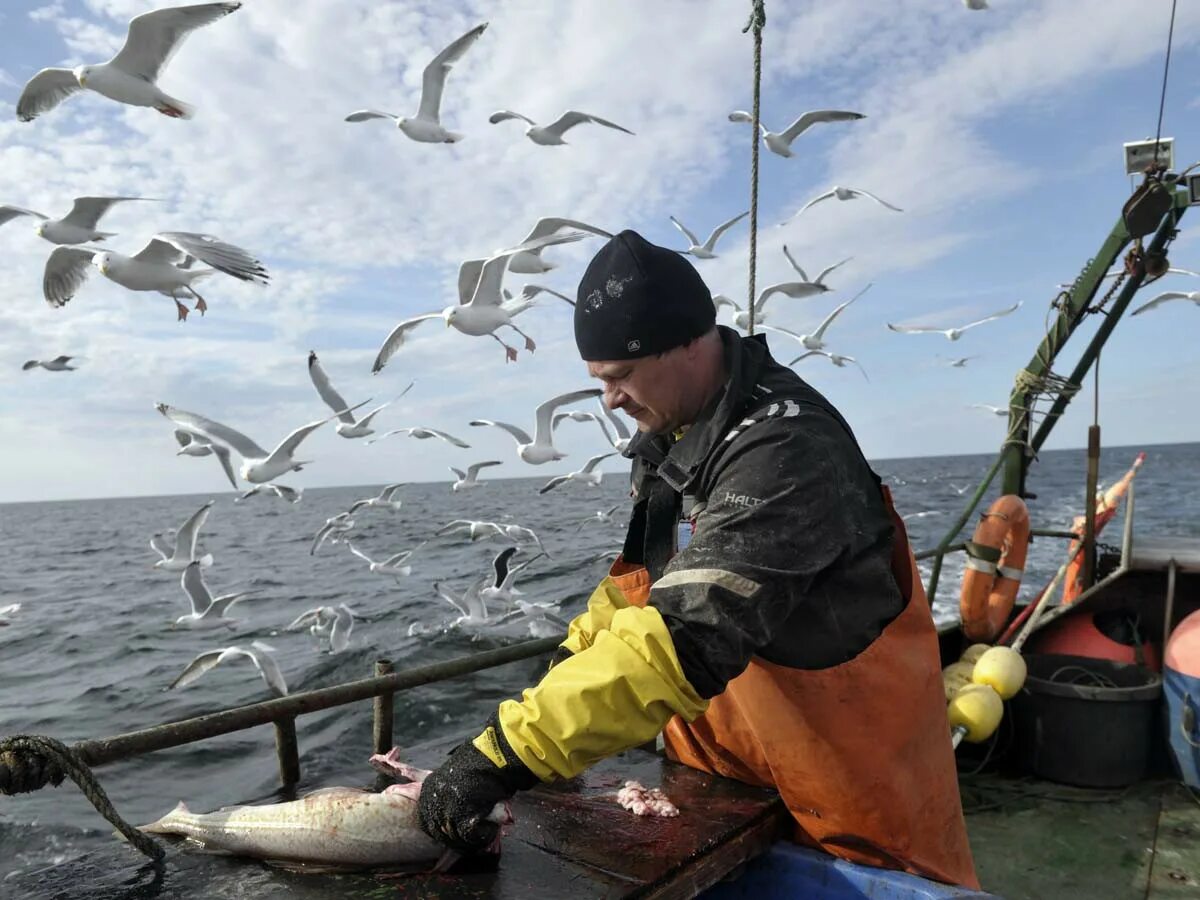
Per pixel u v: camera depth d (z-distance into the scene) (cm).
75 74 633
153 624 1563
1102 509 568
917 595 215
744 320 634
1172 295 628
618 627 179
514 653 333
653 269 195
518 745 183
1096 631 488
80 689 1112
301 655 1233
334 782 288
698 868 218
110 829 615
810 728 209
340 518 1448
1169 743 414
